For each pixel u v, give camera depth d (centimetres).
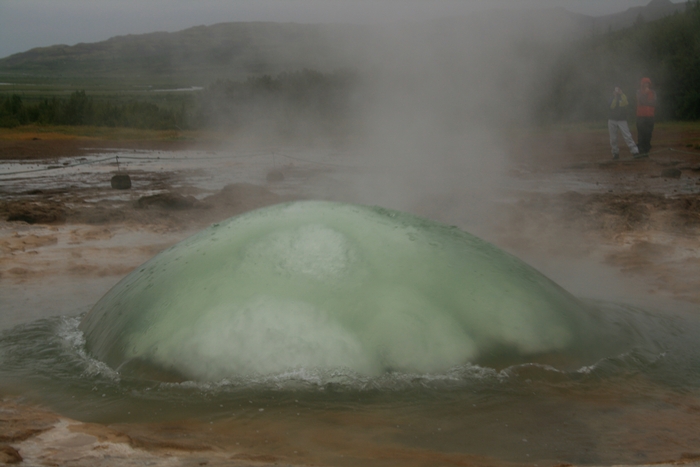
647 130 1811
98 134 3117
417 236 394
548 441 281
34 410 307
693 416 311
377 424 294
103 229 901
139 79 12412
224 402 314
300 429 288
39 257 726
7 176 1656
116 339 372
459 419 300
